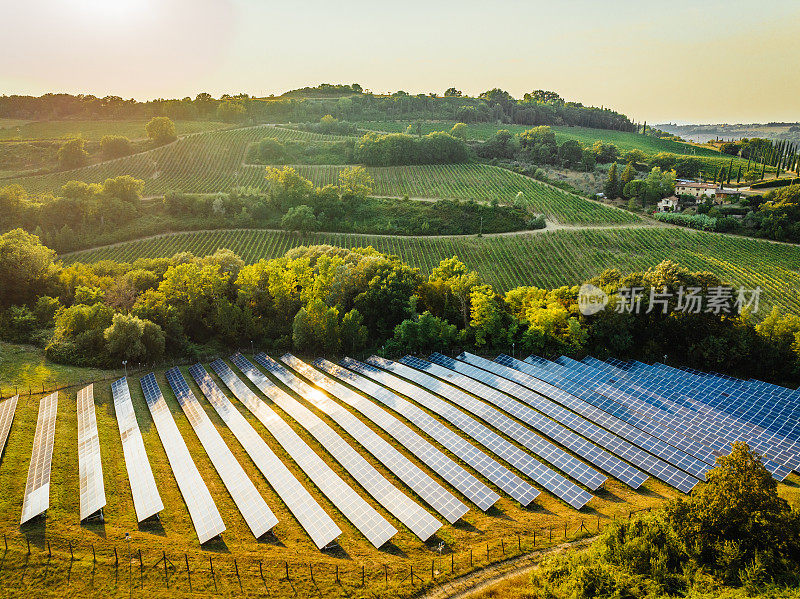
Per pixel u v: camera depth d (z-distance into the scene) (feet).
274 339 331.98
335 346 310.45
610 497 177.88
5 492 171.73
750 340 277.03
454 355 309.01
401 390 255.29
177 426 227.40
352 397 249.55
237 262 376.89
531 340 296.51
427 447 204.13
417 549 155.22
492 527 163.84
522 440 208.33
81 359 281.74
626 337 295.69
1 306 337.52
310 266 393.91
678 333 289.53
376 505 176.76
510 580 137.49
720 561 122.31
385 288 330.95
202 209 564.71
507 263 477.36
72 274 360.07
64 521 160.56
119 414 231.09
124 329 281.95
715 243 485.15
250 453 204.23
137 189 580.30
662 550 129.18
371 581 142.10
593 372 266.36
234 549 153.89
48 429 209.26
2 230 507.71
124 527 160.76
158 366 293.43
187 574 142.61
